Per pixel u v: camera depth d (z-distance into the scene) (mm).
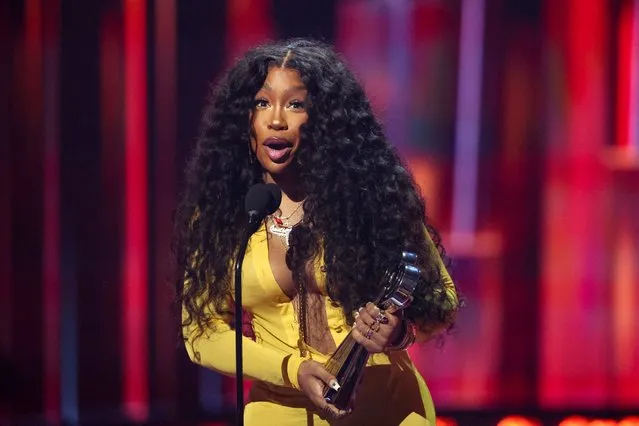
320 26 19391
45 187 19281
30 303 19469
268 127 8586
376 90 19547
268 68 8688
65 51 19047
